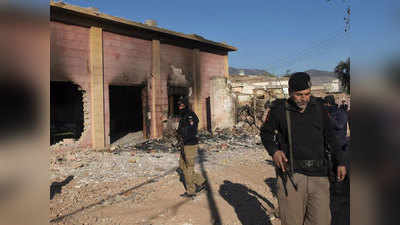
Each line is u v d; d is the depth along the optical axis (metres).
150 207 4.35
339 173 2.35
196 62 15.20
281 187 2.52
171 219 3.92
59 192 5.05
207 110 16.05
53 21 9.23
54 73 9.26
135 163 7.52
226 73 17.55
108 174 6.34
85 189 5.25
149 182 5.71
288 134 2.46
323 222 2.35
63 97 14.61
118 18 10.69
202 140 11.92
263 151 9.32
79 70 9.92
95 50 10.32
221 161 7.72
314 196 2.38
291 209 2.45
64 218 3.92
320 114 2.43
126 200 4.66
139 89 16.80
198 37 14.97
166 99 13.45
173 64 13.88
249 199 4.75
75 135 12.77
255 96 16.02
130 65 11.77
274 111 2.58
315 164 2.39
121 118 16.50
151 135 12.76
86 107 10.16
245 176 6.15
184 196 4.84
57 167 6.93
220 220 3.91
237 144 10.86
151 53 12.75
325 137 2.46
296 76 2.40
